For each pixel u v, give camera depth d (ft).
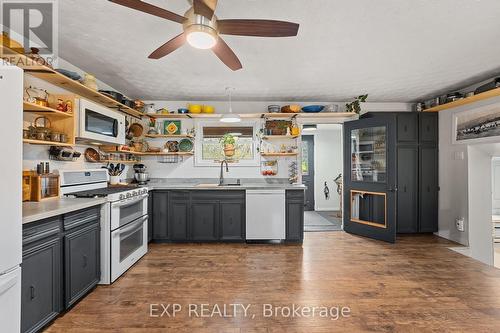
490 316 6.31
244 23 5.01
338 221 17.21
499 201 15.55
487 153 11.91
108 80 10.88
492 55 8.52
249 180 14.14
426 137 13.58
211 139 14.08
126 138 12.43
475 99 11.02
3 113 4.29
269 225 11.94
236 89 12.16
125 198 8.80
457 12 6.10
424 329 5.82
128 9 6.05
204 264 9.53
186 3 5.79
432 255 10.54
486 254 12.05
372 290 7.59
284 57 8.66
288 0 5.67
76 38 7.41
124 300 7.04
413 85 11.62
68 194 8.18
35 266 5.43
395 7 5.92
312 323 6.05
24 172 7.01
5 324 4.42
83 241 7.00
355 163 13.96
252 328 5.87
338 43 7.68
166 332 5.72
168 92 12.59
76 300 6.68
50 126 7.84
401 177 13.52
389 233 12.26
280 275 8.59
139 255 9.89
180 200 12.05
